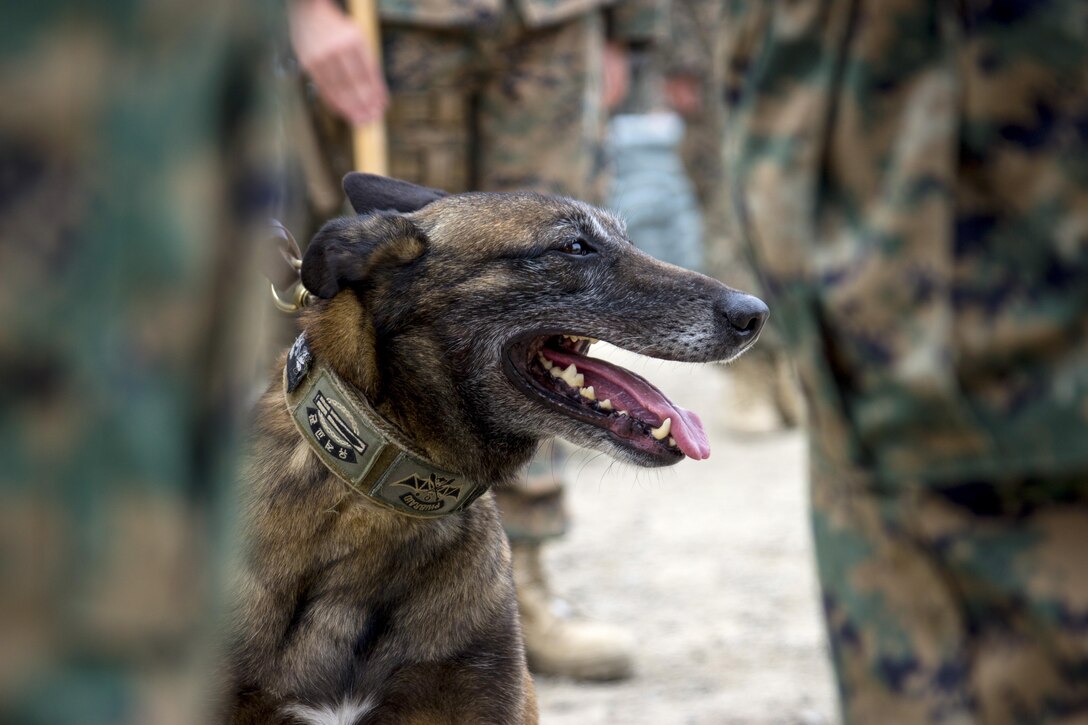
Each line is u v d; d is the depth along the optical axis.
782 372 8.62
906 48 1.85
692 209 12.52
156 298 0.78
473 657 2.74
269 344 3.27
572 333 3.00
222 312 0.84
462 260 2.89
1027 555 1.77
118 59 0.76
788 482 7.37
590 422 2.99
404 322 2.80
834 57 1.90
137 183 0.77
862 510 1.92
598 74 4.66
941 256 1.80
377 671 2.68
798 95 1.94
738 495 7.12
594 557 6.03
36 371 0.73
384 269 2.80
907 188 1.82
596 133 4.66
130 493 0.76
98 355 0.75
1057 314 1.73
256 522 2.63
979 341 1.78
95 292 0.75
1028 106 1.75
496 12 4.38
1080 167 1.72
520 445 2.94
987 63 1.76
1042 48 1.73
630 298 3.07
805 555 5.96
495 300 2.89
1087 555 1.75
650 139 12.51
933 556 1.85
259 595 2.58
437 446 2.81
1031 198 1.75
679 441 2.98
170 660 0.80
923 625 1.87
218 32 0.83
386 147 4.50
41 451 0.73
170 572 0.79
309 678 2.61
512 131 4.56
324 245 2.67
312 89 4.23
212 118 0.82
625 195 12.32
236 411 0.86
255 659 2.57
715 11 8.32
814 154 1.92
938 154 1.80
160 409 0.78
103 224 0.75
